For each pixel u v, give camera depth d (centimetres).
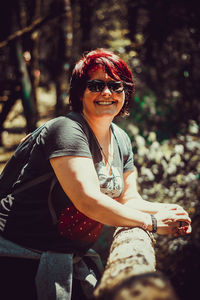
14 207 181
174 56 661
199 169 405
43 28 826
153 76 649
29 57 616
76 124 176
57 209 180
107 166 189
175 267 361
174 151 426
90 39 668
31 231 179
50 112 856
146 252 161
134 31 725
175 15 685
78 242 184
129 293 100
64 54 633
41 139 176
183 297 353
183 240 361
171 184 409
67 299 174
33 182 178
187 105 568
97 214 171
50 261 176
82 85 185
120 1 747
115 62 184
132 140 491
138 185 394
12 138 791
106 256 292
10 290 180
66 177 170
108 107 184
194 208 373
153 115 541
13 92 617
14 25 565
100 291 133
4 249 178
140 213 182
